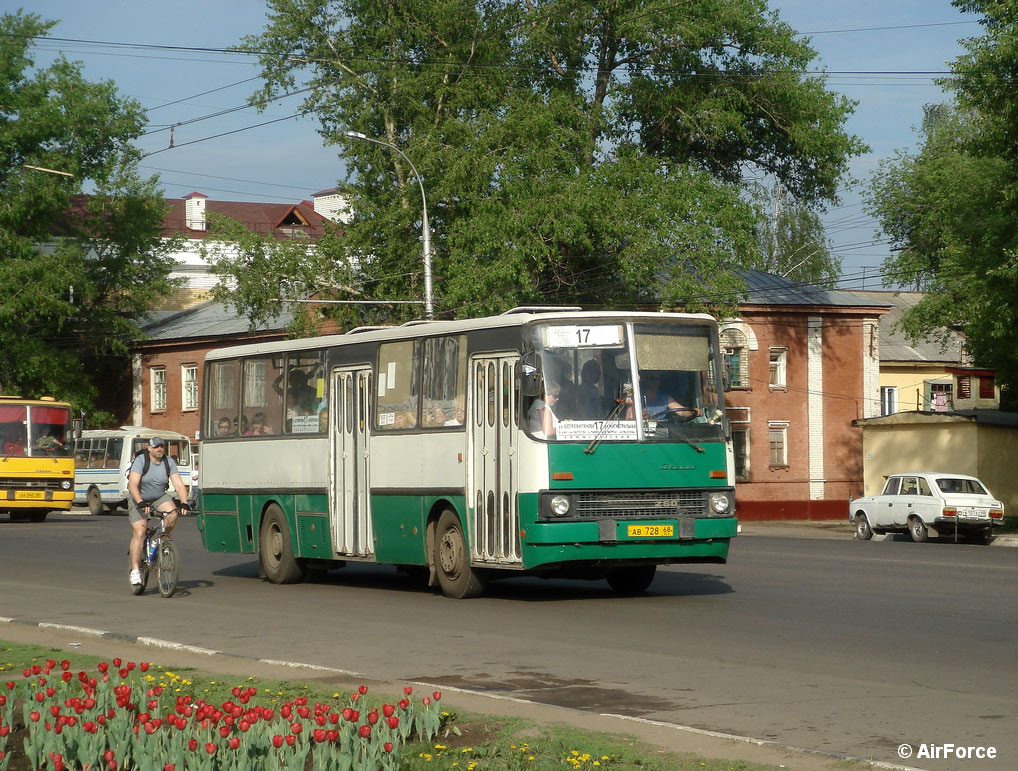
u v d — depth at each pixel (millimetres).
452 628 14312
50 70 63844
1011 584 18797
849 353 57812
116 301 69125
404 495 18438
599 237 45719
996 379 48000
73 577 22016
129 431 52500
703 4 50344
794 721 8836
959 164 50062
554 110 46375
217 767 6914
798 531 45125
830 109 53031
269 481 21359
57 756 7258
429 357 18125
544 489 15977
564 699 9836
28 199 60750
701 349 17109
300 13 49750
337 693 9656
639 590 18125
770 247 85938
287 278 50031
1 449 42875
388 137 49781
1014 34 33281
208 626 14844
